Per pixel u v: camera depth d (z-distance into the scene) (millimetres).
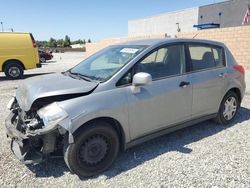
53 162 3543
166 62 3895
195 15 36156
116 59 3762
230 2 30984
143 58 3619
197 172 3271
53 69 17000
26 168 3398
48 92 3078
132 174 3264
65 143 3045
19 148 3184
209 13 34188
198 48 4363
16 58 12336
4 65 12250
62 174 3271
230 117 4965
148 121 3627
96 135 3193
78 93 3117
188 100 4062
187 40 4227
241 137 4344
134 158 3668
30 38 12617
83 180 3152
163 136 4426
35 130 2914
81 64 4305
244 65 12758
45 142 3000
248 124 4969
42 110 3027
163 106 3742
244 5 29406
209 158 3623
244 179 3113
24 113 3256
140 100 3467
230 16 31266
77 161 3100
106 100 3191
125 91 3363
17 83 10844
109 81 3316
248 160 3555
